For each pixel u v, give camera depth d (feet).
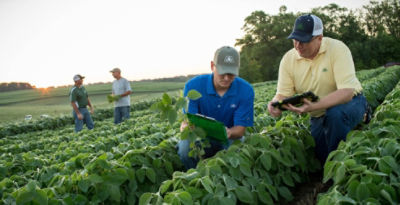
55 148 24.04
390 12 279.28
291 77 14.65
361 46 242.58
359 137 10.50
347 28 255.09
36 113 129.90
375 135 10.96
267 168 11.30
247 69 224.53
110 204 11.40
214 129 11.18
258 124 18.35
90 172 11.51
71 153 17.85
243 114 12.76
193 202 8.79
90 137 25.48
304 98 12.66
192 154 12.10
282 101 12.96
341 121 13.11
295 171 13.48
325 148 14.65
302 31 12.45
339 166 9.33
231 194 9.37
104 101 182.60
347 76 12.89
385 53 245.65
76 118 36.81
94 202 10.59
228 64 11.35
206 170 9.99
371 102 27.78
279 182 11.97
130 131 22.18
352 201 7.61
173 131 18.44
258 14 239.30
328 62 13.21
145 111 52.70
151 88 290.56
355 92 13.35
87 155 13.50
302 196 12.70
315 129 14.66
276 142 12.94
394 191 8.02
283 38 222.48
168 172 13.30
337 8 258.16
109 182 11.07
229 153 10.94
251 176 10.52
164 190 9.69
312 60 13.52
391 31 283.59
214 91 12.68
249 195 9.67
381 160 8.99
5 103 225.76
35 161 15.56
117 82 38.01
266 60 232.32
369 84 33.32
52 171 13.05
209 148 13.73
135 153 13.07
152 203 9.31
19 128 49.73
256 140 12.13
